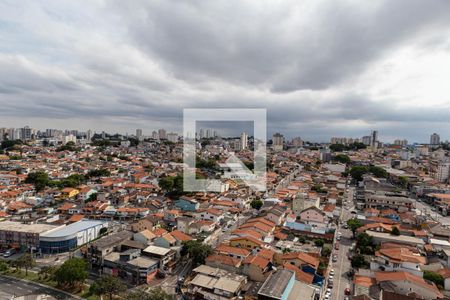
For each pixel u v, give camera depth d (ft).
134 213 372.38
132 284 214.69
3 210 378.73
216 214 341.00
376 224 306.35
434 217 383.65
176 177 496.23
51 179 536.01
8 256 265.54
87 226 304.71
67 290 212.64
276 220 326.03
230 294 184.14
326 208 375.66
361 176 602.03
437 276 207.92
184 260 253.65
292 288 184.96
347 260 250.16
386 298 167.84
